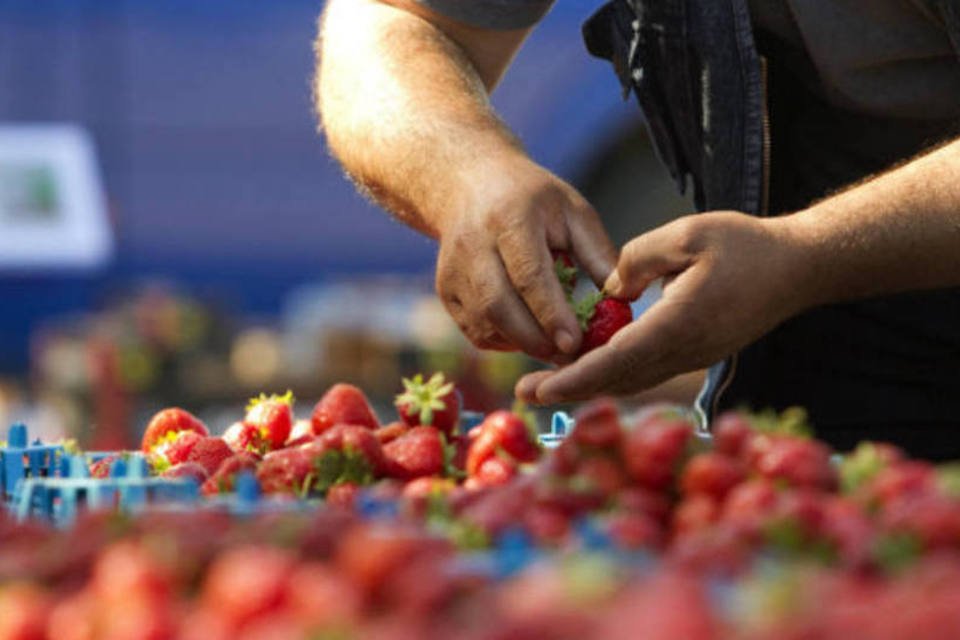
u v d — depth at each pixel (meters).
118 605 2.26
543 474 3.07
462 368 12.92
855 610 2.03
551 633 2.03
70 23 17.44
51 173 17.19
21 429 4.02
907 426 4.59
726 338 3.89
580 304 4.08
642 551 2.60
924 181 3.94
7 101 17.31
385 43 4.66
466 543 2.67
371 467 3.67
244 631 2.13
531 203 4.13
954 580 2.11
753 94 4.59
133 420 12.91
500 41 4.78
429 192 4.30
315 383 13.48
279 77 17.81
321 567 2.33
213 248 17.77
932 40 4.36
